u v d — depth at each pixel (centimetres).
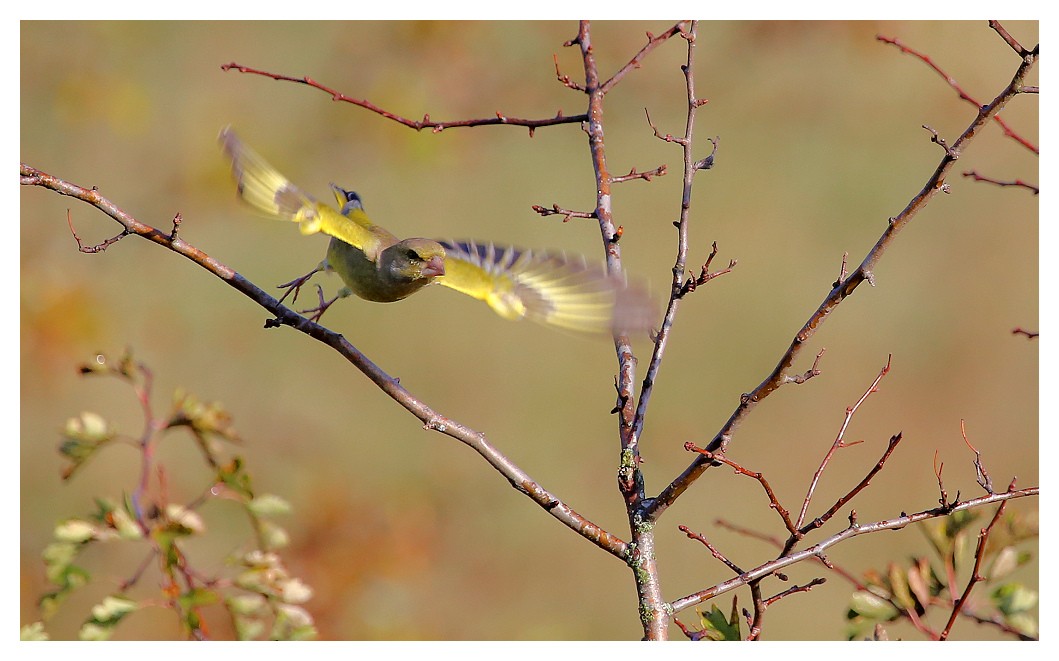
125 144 1366
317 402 1342
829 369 1455
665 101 1526
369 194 1470
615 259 605
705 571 1224
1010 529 548
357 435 1320
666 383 1431
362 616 1099
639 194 1541
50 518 1148
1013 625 530
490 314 1428
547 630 1193
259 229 1386
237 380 1329
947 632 532
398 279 564
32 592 1018
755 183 1565
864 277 482
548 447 1355
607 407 1393
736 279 1505
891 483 1352
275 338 1364
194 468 1209
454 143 1379
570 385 1400
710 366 1445
